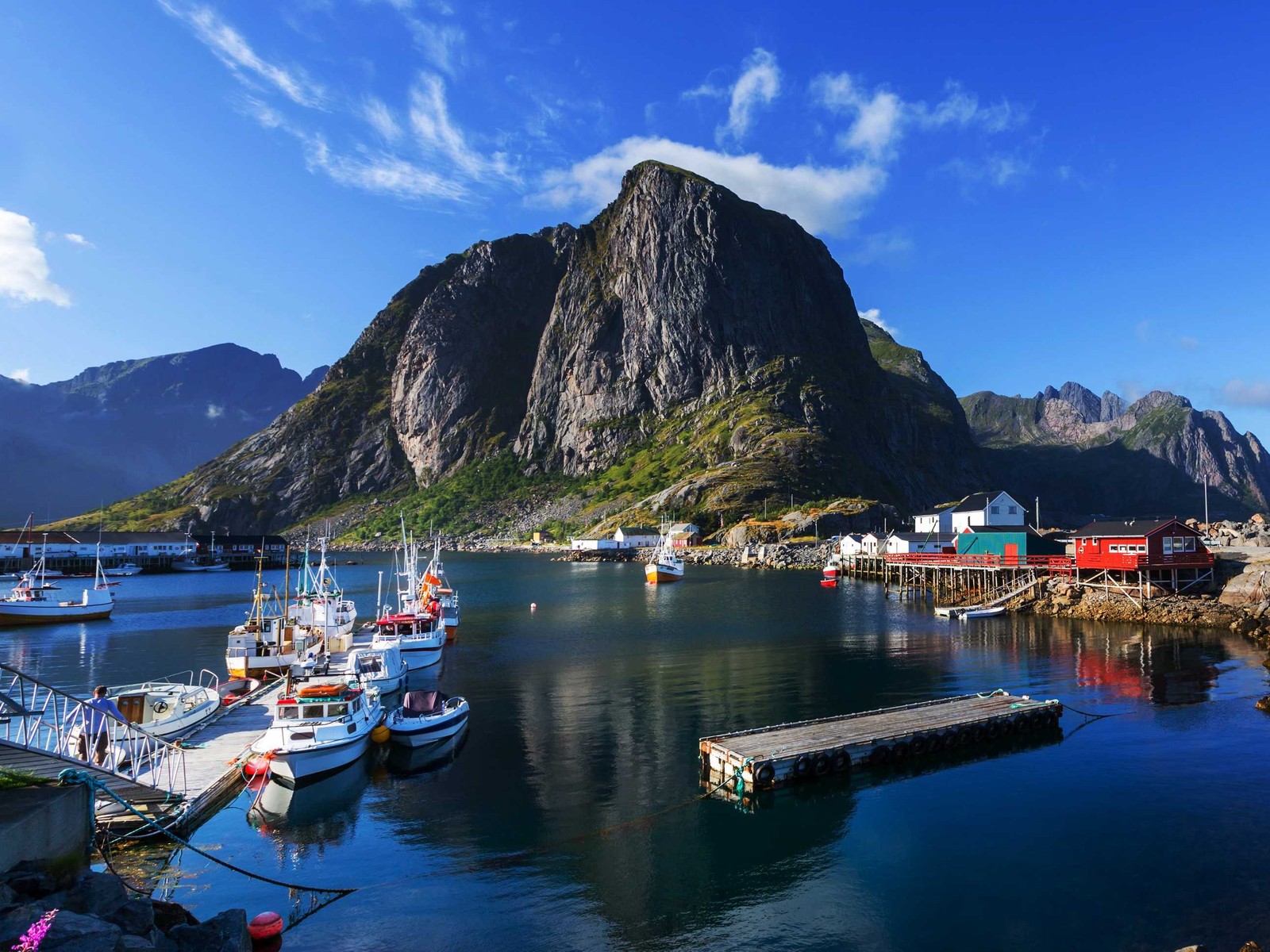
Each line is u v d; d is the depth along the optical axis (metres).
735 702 46.56
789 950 20.61
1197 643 62.41
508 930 21.78
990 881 24.17
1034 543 97.94
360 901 23.44
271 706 44.09
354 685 40.28
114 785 26.56
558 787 32.59
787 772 32.12
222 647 73.50
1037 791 31.23
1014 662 56.84
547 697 48.44
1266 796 30.22
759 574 160.00
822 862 25.66
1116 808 29.38
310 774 33.00
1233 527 116.50
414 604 75.19
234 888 24.22
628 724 41.91
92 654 69.19
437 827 28.66
